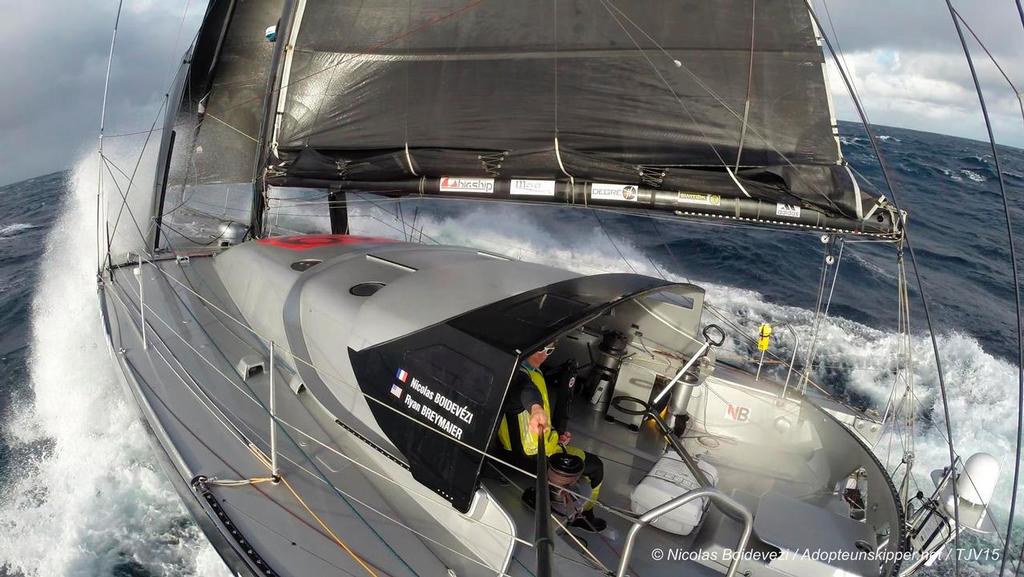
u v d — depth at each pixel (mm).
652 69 3889
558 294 3338
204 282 4938
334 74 4551
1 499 5094
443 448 2879
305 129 4703
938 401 7918
